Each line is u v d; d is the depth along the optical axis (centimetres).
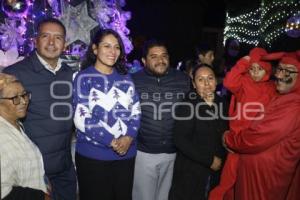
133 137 280
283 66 247
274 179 253
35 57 266
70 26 405
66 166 288
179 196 302
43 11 396
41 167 210
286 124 240
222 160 301
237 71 278
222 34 1157
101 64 275
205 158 286
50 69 271
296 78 245
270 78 277
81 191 285
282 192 257
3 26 363
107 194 281
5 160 185
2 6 365
